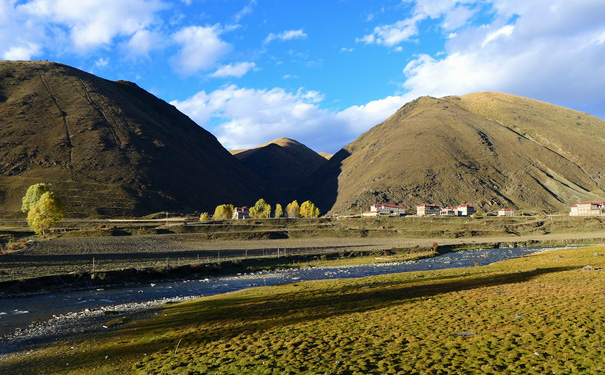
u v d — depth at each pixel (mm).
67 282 59031
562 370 17594
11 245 89938
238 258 91438
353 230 165375
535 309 29219
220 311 38750
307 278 68625
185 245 115438
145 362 23625
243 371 20281
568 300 31422
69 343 29484
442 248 120438
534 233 172250
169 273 71438
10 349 28250
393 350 22094
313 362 20750
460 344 22375
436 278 55438
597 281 39688
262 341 25922
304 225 183750
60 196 199875
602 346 20281
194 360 22984
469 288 42500
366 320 30000
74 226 150750
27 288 54125
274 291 50500
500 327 25156
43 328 34344
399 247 117688
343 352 22312
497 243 132875
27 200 146250
